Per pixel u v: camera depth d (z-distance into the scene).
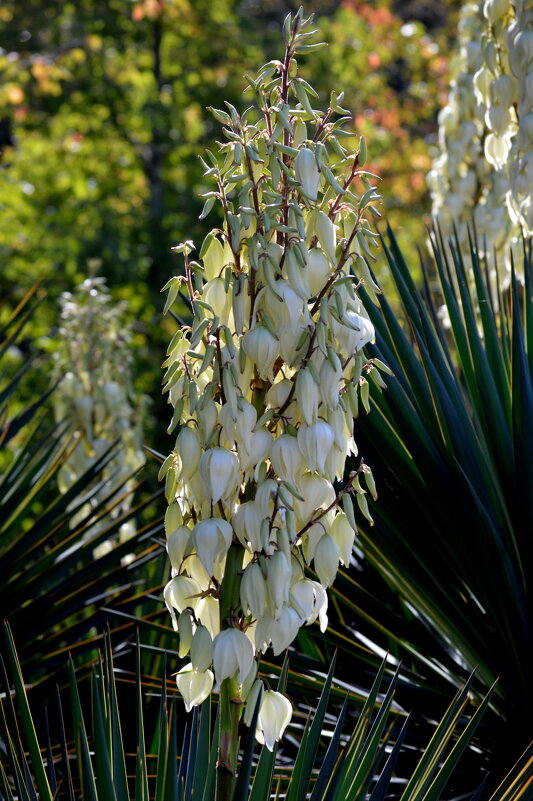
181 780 1.52
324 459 1.32
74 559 2.15
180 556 1.35
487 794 1.78
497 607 1.79
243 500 1.36
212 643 1.33
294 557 1.36
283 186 1.33
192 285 1.36
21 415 2.43
